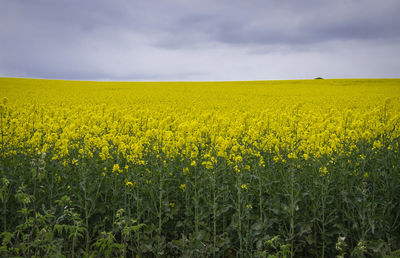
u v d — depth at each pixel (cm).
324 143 654
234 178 562
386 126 714
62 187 508
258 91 3594
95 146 633
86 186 504
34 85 4034
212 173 530
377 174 516
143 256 496
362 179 523
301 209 514
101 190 538
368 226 455
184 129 756
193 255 467
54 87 3847
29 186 514
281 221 506
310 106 2003
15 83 4184
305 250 493
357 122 788
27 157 590
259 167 547
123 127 917
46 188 519
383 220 449
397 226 464
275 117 1094
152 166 560
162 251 469
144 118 1132
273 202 486
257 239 464
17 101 2219
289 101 2464
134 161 550
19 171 543
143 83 5294
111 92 3353
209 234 485
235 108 2038
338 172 544
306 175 543
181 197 576
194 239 463
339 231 468
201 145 702
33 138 630
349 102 2325
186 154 639
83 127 736
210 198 516
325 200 484
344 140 655
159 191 529
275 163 620
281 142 675
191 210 546
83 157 572
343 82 5141
